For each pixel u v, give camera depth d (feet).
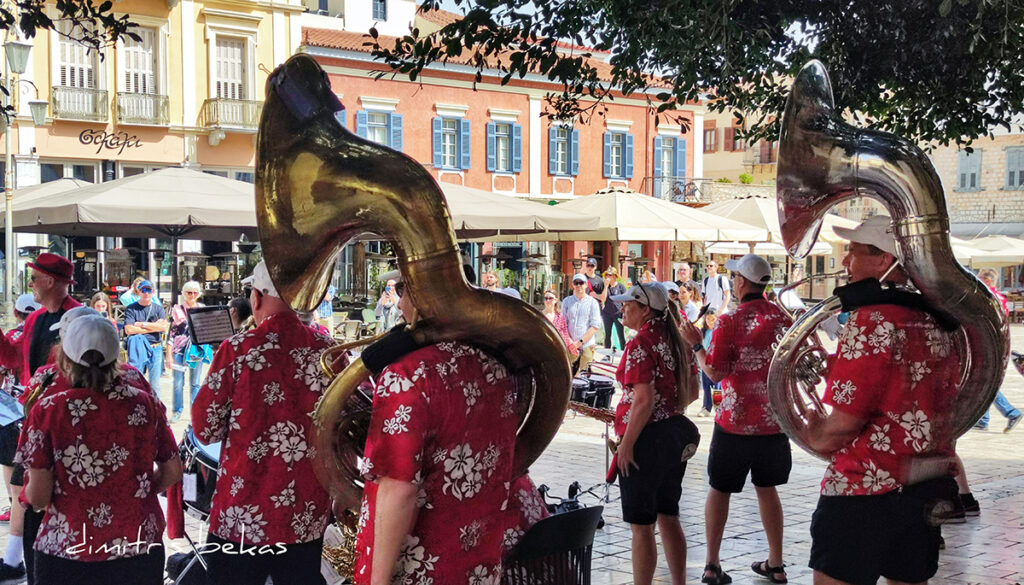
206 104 91.97
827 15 17.29
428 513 8.13
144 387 13.04
